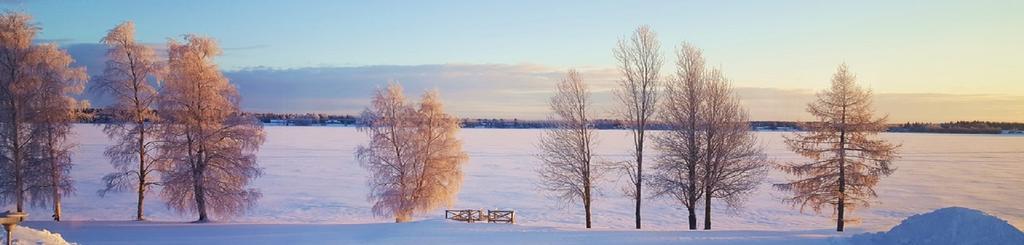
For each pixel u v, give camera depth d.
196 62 28.53
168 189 29.20
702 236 22.06
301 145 108.94
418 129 31.38
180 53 28.83
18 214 12.77
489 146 115.81
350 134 162.38
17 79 27.56
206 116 28.88
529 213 40.69
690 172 27.34
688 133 27.28
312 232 24.05
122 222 28.55
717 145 27.06
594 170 30.50
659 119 28.69
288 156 83.56
